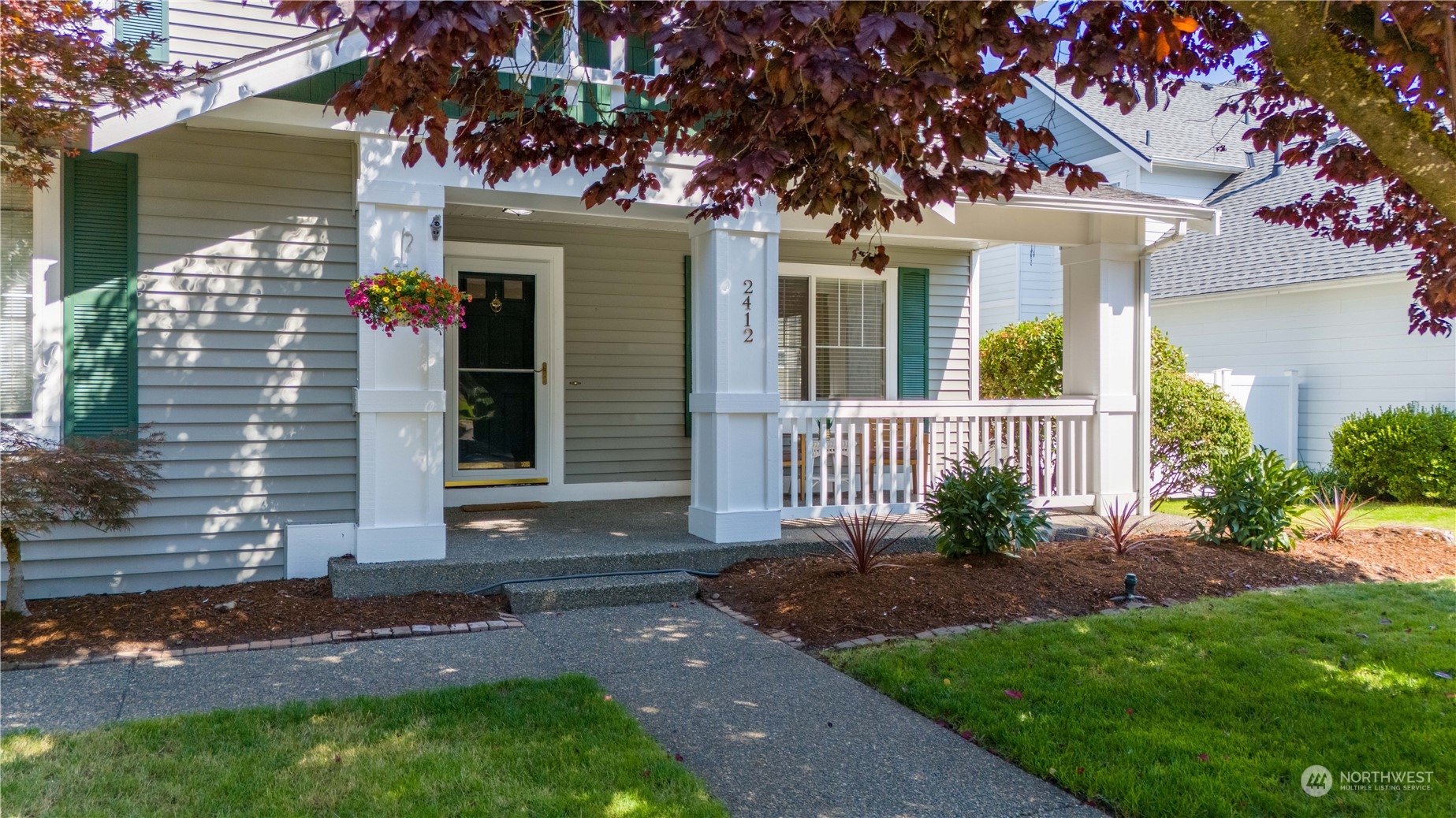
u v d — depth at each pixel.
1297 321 13.38
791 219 7.66
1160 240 8.45
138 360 5.78
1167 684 4.32
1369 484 11.44
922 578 5.83
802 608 5.49
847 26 3.47
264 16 6.47
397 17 2.93
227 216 5.97
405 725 3.76
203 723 3.74
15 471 4.66
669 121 4.35
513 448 8.55
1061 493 8.44
